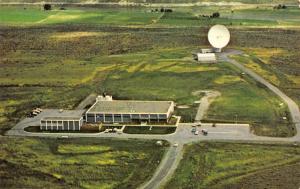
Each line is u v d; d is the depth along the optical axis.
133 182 138.50
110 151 159.88
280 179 138.12
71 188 135.50
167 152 157.75
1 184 137.75
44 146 164.88
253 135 170.38
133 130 177.12
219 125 179.62
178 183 137.00
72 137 172.62
